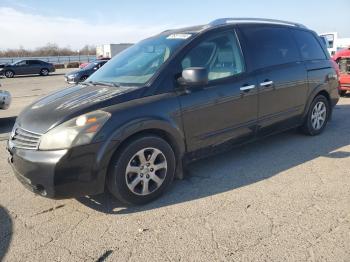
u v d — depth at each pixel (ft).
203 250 9.41
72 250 9.73
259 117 15.47
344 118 23.67
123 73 13.84
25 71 103.30
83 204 12.32
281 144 17.98
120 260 9.20
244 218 10.91
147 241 9.97
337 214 10.93
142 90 12.14
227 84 14.01
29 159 10.85
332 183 13.17
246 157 16.26
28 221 11.37
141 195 11.94
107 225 10.93
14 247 9.97
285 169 14.70
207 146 13.76
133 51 15.37
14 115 31.89
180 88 12.76
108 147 10.92
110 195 12.90
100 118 10.97
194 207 11.77
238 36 15.07
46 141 10.76
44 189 10.91
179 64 12.96
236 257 9.06
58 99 12.59
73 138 10.57
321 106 19.30
